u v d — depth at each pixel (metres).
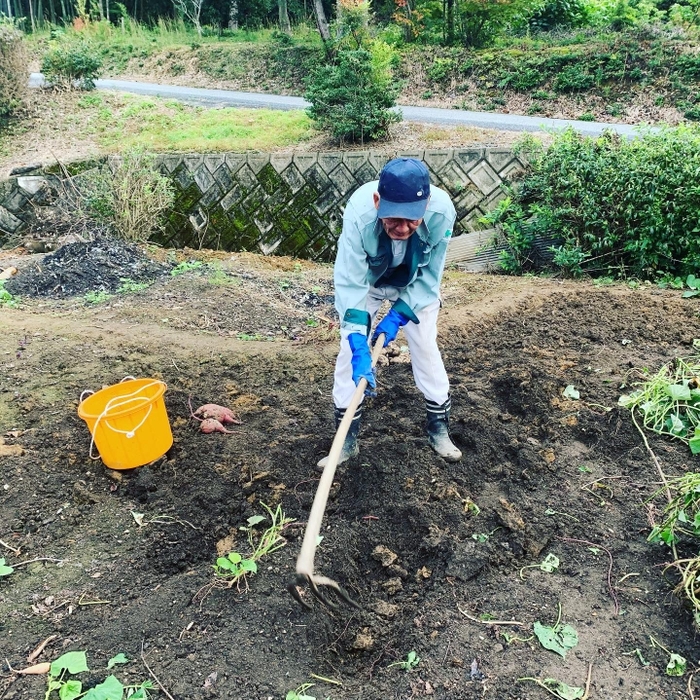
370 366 2.96
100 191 9.53
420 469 3.55
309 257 9.59
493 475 3.61
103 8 27.45
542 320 5.74
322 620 2.73
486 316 5.83
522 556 3.06
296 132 11.15
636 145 7.55
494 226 8.38
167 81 19.75
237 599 2.81
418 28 17.19
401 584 3.00
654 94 13.11
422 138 10.10
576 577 2.90
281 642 2.61
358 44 12.23
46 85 14.81
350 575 3.02
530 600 2.77
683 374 4.21
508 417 4.12
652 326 5.43
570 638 2.56
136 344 5.33
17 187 10.76
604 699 2.31
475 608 2.75
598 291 6.48
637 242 7.10
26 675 2.47
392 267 3.20
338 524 3.26
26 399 4.39
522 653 2.51
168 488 3.58
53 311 6.64
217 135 11.42
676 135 7.56
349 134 10.40
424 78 15.42
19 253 9.78
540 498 3.41
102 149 11.53
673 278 7.09
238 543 3.24
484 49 15.78
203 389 4.60
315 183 9.54
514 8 15.82
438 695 2.37
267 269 8.78
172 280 7.54
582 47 14.43
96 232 9.30
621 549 3.02
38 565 3.06
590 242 7.52
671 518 2.95
